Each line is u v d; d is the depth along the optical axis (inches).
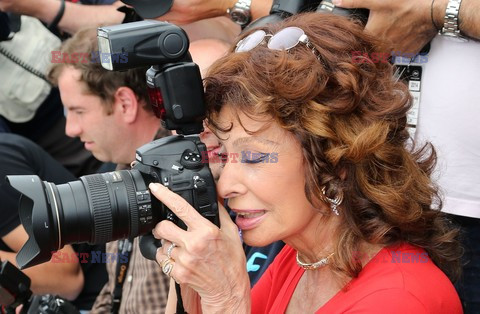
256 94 67.5
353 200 69.6
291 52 68.8
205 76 73.4
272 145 68.6
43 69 155.4
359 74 68.0
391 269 69.6
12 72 153.9
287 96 66.5
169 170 70.6
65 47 122.3
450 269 76.7
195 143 72.1
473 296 101.6
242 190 70.7
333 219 72.6
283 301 79.8
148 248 74.7
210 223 69.4
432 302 68.1
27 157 135.7
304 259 77.0
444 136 97.7
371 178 69.6
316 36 69.6
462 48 95.1
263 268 98.0
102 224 70.5
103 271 136.7
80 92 120.0
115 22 151.3
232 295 71.4
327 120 66.6
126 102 119.8
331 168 68.3
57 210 69.6
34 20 155.6
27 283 106.6
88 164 161.8
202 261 69.3
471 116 95.8
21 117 157.8
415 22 93.7
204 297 71.4
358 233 69.8
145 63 70.1
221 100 70.3
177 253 70.1
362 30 71.8
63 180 140.9
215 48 104.3
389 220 69.8
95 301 128.3
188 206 69.4
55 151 161.5
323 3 95.6
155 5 104.3
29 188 69.1
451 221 91.8
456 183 98.3
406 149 72.8
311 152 68.0
